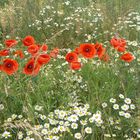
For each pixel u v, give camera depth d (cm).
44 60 186
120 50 206
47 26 299
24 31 302
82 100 196
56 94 196
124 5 322
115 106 179
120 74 207
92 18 308
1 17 315
